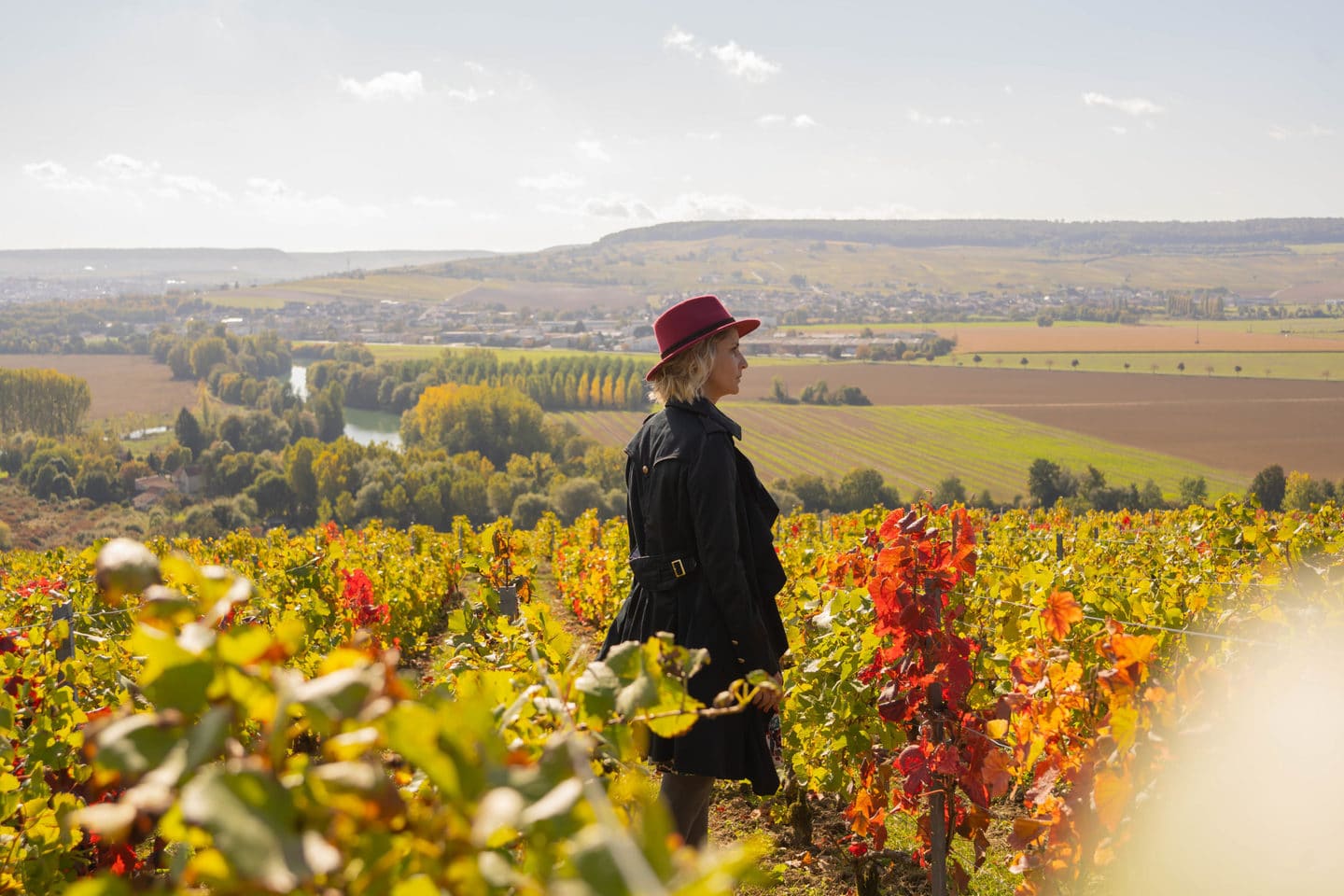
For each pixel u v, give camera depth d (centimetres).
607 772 237
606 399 14962
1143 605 507
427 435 12962
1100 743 275
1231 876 244
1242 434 8975
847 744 492
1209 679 255
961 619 493
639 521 357
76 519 10356
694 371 351
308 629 809
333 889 89
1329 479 7312
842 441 10006
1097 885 318
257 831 80
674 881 75
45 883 280
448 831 96
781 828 552
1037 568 559
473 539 1541
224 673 94
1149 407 10419
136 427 15988
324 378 19212
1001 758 371
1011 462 8781
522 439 12444
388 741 90
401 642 1132
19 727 383
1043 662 347
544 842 89
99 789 348
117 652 579
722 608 326
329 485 10119
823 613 523
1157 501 7194
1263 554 771
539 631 286
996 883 461
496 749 96
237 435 14188
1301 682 244
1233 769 243
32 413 14975
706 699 325
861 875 445
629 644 154
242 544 1738
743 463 351
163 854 357
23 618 745
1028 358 14775
